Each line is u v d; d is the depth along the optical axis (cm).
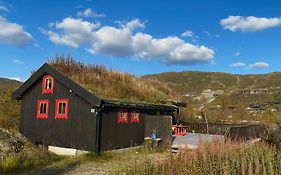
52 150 1911
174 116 2759
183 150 1318
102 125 1805
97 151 1745
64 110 1922
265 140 1784
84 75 2270
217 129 2798
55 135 1938
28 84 2095
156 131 2081
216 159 1133
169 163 1140
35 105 2088
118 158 1667
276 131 1859
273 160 1153
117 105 1883
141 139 2134
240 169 1058
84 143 1792
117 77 2519
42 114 2034
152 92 2655
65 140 1883
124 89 2375
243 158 1088
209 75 12300
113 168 1402
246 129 2316
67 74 2219
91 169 1399
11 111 2488
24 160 1466
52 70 1964
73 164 1502
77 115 1850
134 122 2077
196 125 2952
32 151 1605
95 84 2211
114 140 1888
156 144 1989
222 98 5438
